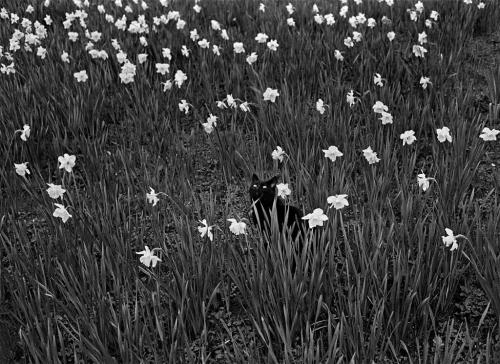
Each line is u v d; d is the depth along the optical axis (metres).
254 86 6.72
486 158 5.60
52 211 4.66
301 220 4.10
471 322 3.72
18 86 6.56
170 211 5.06
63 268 4.03
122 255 4.11
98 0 10.02
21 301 3.47
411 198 4.15
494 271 3.43
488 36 8.56
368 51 7.11
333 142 5.51
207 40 8.06
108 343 3.55
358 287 3.33
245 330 3.80
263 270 3.61
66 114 6.16
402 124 5.78
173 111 6.62
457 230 3.94
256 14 9.20
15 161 5.69
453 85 6.85
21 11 9.21
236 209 5.18
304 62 7.08
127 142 6.31
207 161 6.05
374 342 3.19
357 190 4.98
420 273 3.52
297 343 3.61
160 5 9.61
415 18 8.05
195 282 3.80
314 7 8.79
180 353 3.51
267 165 5.68
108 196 5.06
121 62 7.01
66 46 7.55
